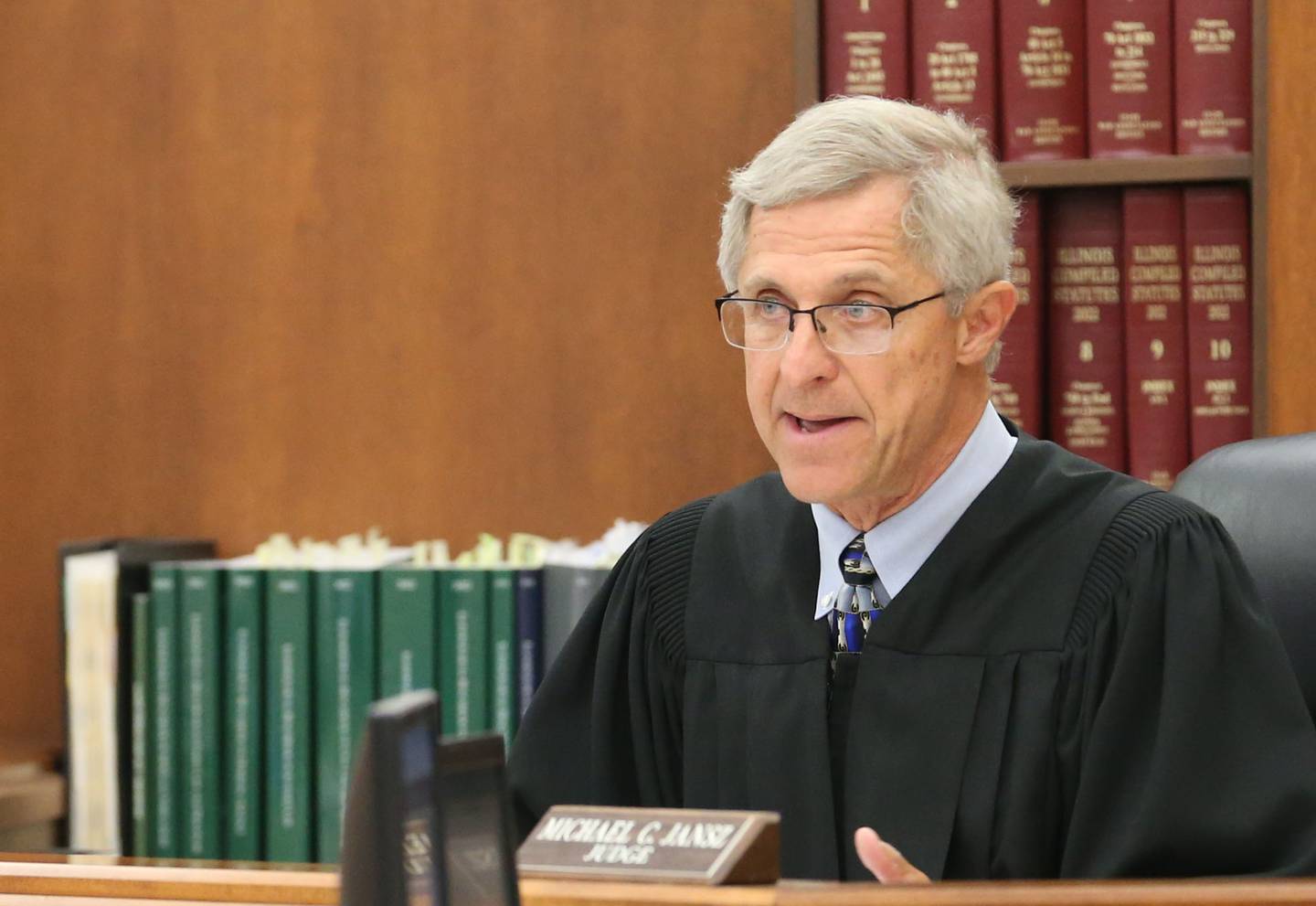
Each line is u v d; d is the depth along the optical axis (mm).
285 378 5375
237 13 5379
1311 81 4297
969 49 4512
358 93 5336
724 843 1964
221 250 5402
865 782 2988
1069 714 2939
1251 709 2863
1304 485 3295
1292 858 2695
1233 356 4434
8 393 5477
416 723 1541
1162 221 4477
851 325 2832
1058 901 1853
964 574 3051
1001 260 2996
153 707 4707
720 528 3436
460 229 5301
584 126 5234
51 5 5449
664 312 5203
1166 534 3010
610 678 3424
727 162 5172
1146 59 4438
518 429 5270
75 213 5457
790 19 5133
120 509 5441
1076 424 4535
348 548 5047
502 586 4551
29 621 5445
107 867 2180
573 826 2076
